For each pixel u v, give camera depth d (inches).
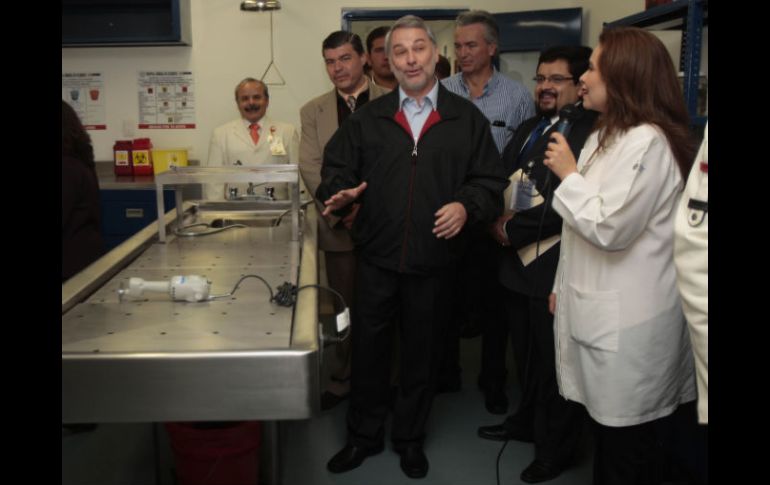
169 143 166.4
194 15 160.9
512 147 88.8
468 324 141.3
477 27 99.2
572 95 81.4
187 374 40.4
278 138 134.8
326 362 122.5
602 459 64.5
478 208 73.8
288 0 160.2
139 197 151.0
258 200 98.4
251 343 42.7
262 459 60.6
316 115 102.0
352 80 100.3
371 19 161.2
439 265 76.6
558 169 61.6
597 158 60.4
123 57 163.2
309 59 162.6
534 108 105.4
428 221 75.4
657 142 54.6
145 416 41.0
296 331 44.4
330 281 105.7
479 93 103.3
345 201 74.5
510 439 93.3
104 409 40.7
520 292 80.2
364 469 85.2
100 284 58.0
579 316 60.5
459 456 89.0
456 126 76.8
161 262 66.8
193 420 41.1
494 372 102.2
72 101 165.0
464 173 77.0
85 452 78.4
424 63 74.2
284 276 61.1
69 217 78.5
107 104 165.3
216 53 162.7
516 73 162.1
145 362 40.1
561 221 75.0
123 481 70.9
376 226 77.3
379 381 85.0
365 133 77.9
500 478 83.4
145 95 165.0
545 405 81.4
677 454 82.5
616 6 141.6
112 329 45.7
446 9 159.9
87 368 40.0
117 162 162.7
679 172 56.5
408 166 75.4
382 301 80.7
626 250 57.7
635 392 58.4
